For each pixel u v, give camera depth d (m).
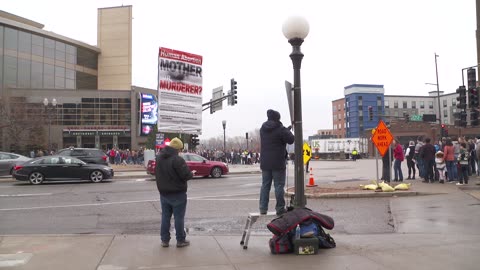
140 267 5.89
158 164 7.09
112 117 66.44
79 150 26.47
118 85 76.06
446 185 15.83
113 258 6.36
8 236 7.90
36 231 8.86
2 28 62.47
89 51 75.06
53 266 5.96
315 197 13.68
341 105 129.88
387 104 122.44
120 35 76.50
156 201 13.70
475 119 23.50
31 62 65.88
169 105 27.48
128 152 47.44
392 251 6.60
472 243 7.09
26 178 20.66
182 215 7.09
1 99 52.59
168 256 6.47
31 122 53.41
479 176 18.25
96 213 11.31
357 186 16.09
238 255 6.51
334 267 5.79
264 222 9.80
